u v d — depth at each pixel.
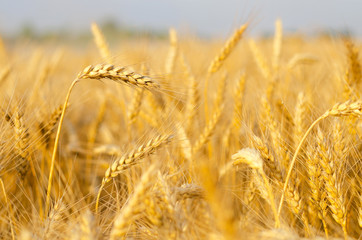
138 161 0.85
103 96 1.38
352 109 0.80
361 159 0.92
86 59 2.05
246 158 0.81
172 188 0.79
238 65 1.82
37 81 1.28
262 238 0.76
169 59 1.27
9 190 0.97
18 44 1.98
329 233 0.88
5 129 0.91
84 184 1.13
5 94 1.02
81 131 1.40
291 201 0.85
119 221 0.73
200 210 0.81
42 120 1.02
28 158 0.94
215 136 1.12
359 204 0.88
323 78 1.23
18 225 0.85
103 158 1.19
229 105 1.15
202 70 1.26
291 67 1.30
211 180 0.67
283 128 0.98
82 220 0.75
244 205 0.89
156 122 1.12
